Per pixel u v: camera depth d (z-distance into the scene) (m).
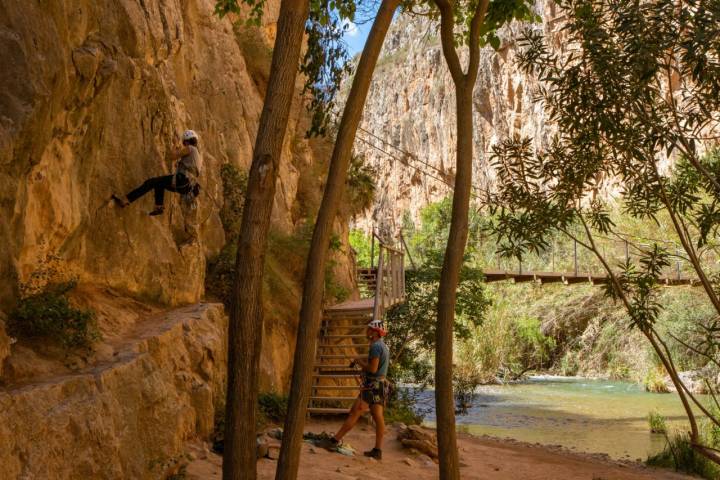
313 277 4.88
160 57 10.63
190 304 9.66
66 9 6.84
